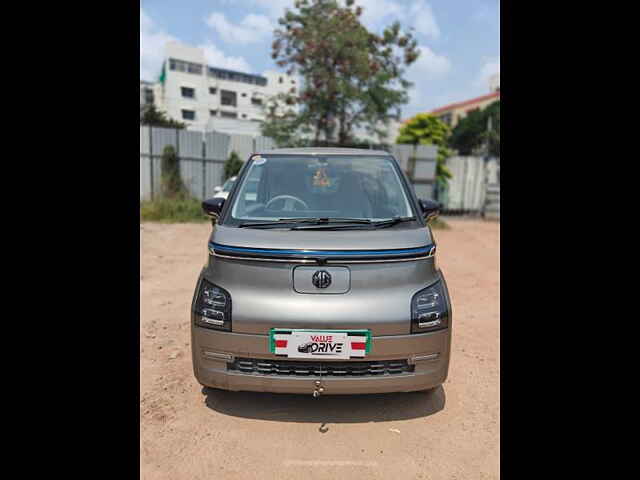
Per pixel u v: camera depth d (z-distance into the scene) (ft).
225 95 193.77
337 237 9.14
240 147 52.31
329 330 8.45
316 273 8.69
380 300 8.63
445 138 65.67
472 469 7.97
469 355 12.82
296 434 8.90
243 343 8.63
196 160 49.70
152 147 47.39
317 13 51.72
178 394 10.32
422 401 10.25
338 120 54.03
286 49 52.42
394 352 8.57
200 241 31.99
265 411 9.70
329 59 51.13
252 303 8.64
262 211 10.67
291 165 11.83
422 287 8.96
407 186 11.47
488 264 26.76
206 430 8.96
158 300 17.56
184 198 46.98
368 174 11.60
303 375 8.63
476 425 9.31
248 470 7.84
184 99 183.11
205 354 8.95
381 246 8.89
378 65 51.62
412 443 8.70
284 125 55.31
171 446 8.41
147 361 11.97
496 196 55.83
